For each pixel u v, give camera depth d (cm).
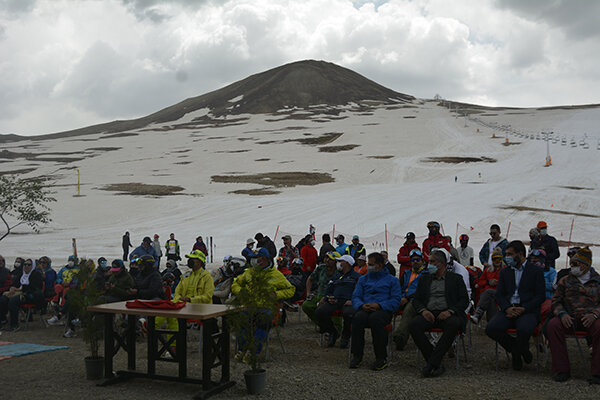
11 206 3219
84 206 5259
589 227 3541
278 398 601
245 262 1081
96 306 682
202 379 626
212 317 629
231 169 7550
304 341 959
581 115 11644
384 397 599
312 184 6128
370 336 1033
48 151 11462
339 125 12144
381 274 812
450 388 634
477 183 5456
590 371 723
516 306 750
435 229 1195
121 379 676
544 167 6053
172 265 1300
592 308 696
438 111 15262
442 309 753
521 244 770
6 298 1112
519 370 741
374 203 4516
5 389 619
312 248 1349
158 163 8538
